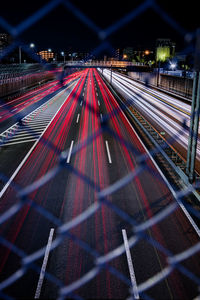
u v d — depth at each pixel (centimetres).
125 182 1261
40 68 6900
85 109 3256
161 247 813
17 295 633
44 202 1070
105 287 662
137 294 646
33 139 1958
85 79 8562
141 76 6675
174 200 1100
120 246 815
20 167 1419
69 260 750
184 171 1283
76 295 638
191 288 667
